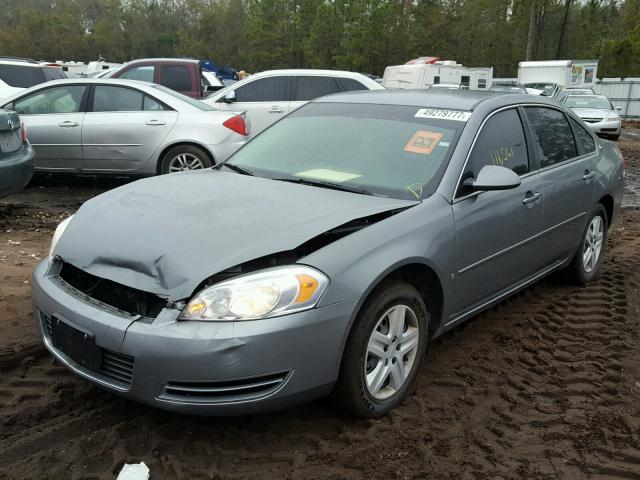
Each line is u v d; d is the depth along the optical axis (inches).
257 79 422.6
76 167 342.3
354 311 111.9
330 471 108.0
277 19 2064.5
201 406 104.2
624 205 369.1
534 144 172.6
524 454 115.6
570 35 2299.5
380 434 118.7
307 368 107.7
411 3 2042.3
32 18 2972.4
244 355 102.0
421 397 134.0
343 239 117.0
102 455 109.7
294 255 113.7
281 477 106.2
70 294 118.2
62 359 119.0
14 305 175.0
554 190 173.3
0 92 501.7
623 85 1387.8
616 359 155.3
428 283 135.9
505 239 153.8
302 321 105.5
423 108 160.6
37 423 120.6
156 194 137.2
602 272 225.0
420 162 144.9
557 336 168.6
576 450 117.4
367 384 119.2
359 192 139.1
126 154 338.6
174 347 101.9
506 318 180.9
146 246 113.5
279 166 156.9
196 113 341.1
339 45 1851.6
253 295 104.3
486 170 141.7
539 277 180.5
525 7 1823.3
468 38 2089.1
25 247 236.2
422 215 130.3
